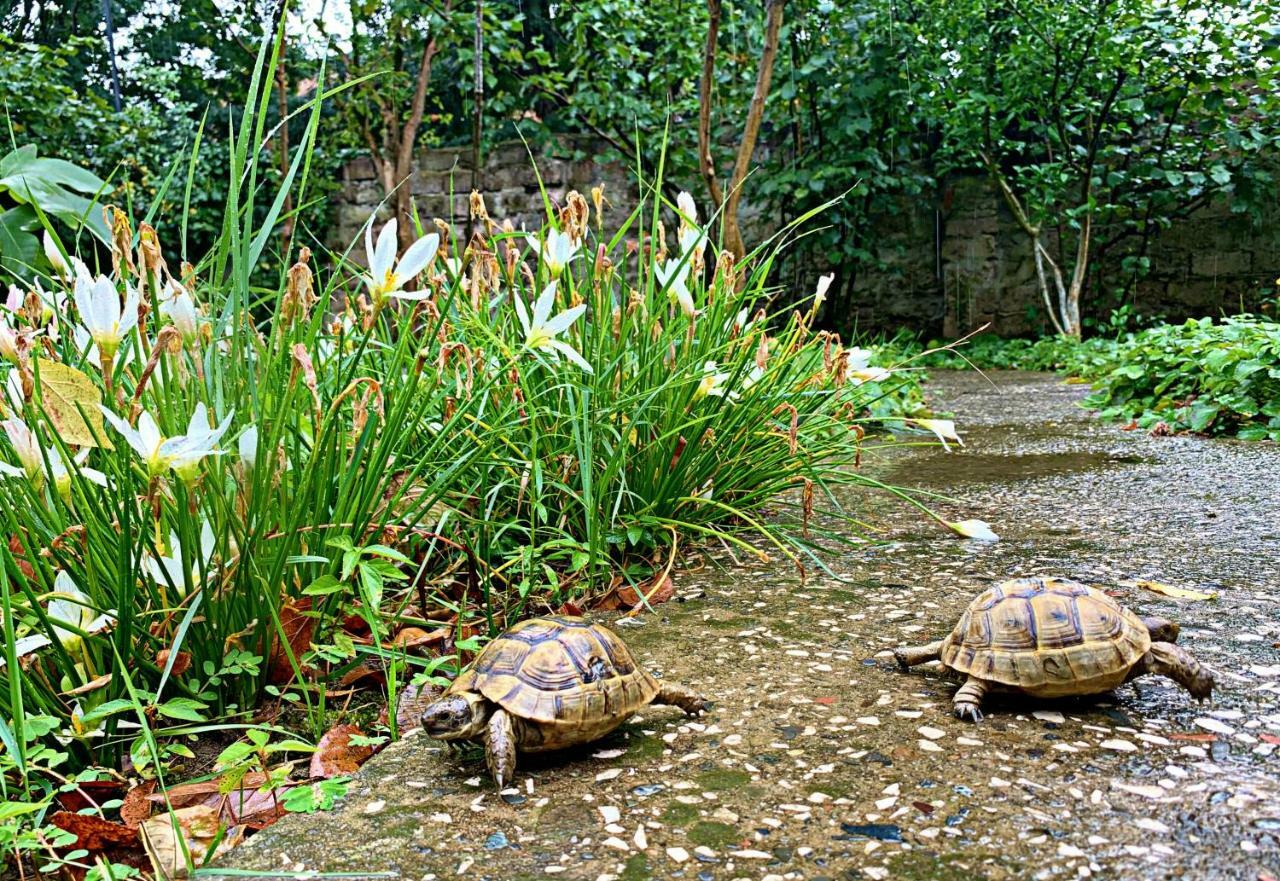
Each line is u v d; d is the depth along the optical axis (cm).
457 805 155
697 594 274
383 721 196
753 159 1340
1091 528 338
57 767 177
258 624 196
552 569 283
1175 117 1250
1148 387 679
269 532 198
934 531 344
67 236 388
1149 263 1298
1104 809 145
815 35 1251
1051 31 1210
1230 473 431
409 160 1010
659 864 135
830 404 368
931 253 1384
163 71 1271
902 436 598
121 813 159
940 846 137
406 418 263
